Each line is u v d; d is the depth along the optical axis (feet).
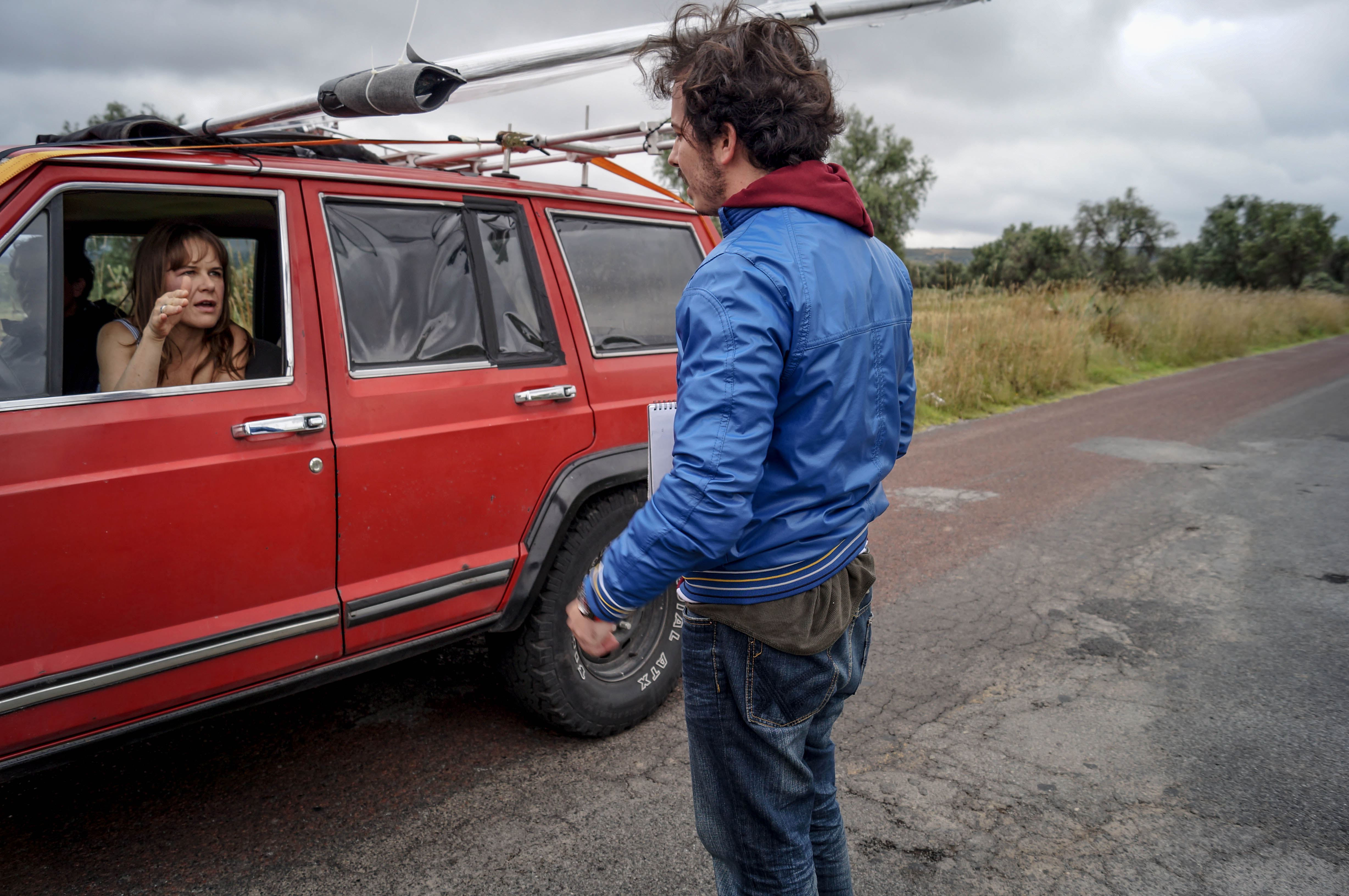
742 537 4.48
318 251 7.47
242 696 6.95
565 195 9.71
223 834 7.92
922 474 24.14
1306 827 8.16
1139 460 26.14
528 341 9.04
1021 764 9.29
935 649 12.44
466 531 8.28
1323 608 14.06
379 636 7.72
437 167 12.22
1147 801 8.59
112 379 7.26
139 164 6.54
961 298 45.21
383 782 8.84
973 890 7.26
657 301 10.68
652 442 5.85
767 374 4.06
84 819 8.12
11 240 5.95
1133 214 239.30
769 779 4.84
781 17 4.84
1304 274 218.79
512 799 8.56
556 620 9.12
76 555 5.98
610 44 8.31
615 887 7.26
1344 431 31.40
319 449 7.18
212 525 6.61
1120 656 12.21
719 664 4.76
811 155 4.67
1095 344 50.34
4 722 5.74
